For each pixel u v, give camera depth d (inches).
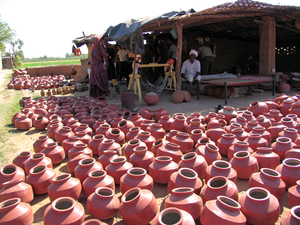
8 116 231.6
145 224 78.2
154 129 153.6
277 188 87.7
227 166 99.7
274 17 336.2
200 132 144.0
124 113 199.0
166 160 103.5
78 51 494.3
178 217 71.3
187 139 132.8
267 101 204.7
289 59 660.7
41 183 100.5
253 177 93.6
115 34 249.9
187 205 76.3
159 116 196.5
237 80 288.2
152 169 104.2
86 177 103.2
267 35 339.9
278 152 120.2
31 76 757.3
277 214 76.0
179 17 260.4
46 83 492.1
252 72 624.7
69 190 90.4
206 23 358.0
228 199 74.7
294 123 149.5
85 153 123.6
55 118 191.5
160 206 92.7
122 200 78.8
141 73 420.5
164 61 391.2
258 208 75.4
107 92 305.1
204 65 415.5
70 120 177.2
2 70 1326.3
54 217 74.8
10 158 141.6
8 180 99.2
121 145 148.6
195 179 90.1
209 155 114.0
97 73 291.1
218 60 549.3
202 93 326.3
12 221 76.6
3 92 436.8
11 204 82.4
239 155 112.8
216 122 154.9
